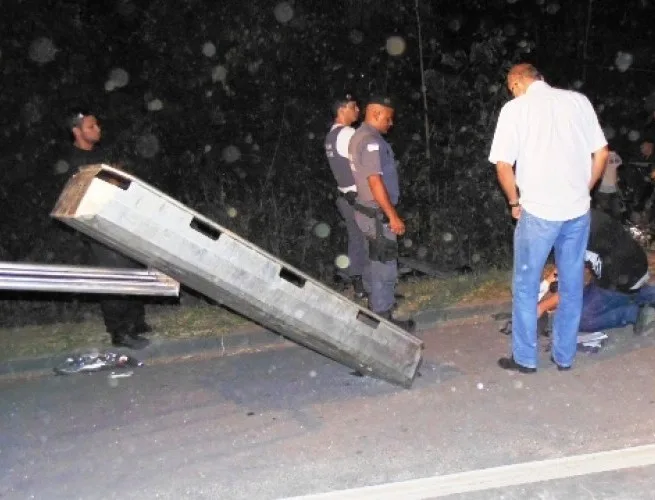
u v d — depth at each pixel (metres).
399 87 11.38
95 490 4.59
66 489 4.62
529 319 5.84
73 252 6.79
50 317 8.45
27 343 7.24
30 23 9.93
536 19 13.51
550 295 6.64
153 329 7.36
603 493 4.19
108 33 10.35
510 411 5.28
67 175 6.60
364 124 6.31
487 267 9.35
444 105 10.96
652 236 9.50
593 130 5.61
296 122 11.09
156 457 4.96
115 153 8.41
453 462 4.62
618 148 13.00
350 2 10.70
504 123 5.61
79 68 10.17
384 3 10.88
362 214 6.34
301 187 10.95
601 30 14.48
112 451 5.09
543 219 5.58
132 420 5.58
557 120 5.50
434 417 5.27
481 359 6.35
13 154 9.51
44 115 9.76
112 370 6.70
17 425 5.63
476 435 4.95
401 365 5.71
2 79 9.72
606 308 6.46
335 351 5.63
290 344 7.16
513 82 5.72
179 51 10.58
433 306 7.63
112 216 4.88
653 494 4.16
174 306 8.30
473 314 7.57
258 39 10.63
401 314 7.43
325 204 10.76
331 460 4.76
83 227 5.11
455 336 7.03
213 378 6.36
